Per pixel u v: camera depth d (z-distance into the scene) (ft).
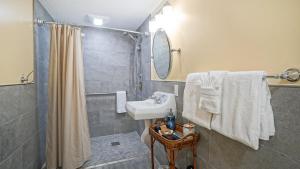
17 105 4.01
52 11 6.77
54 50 5.80
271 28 2.40
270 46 2.42
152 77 7.04
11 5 3.70
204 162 3.96
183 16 4.72
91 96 9.00
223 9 3.28
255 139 2.35
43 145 6.22
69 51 5.94
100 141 8.59
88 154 6.59
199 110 3.60
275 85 2.38
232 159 3.14
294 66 2.13
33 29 5.16
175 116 5.13
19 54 4.11
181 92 4.85
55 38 5.81
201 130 4.04
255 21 2.63
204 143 3.94
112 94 9.44
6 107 3.48
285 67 2.24
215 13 3.50
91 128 9.08
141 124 8.94
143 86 8.34
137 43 8.84
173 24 5.28
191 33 4.36
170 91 5.50
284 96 2.26
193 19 4.26
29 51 4.79
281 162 2.31
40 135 5.90
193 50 4.30
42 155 6.11
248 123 2.44
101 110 9.24
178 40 5.01
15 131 3.91
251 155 2.76
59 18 7.54
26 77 4.53
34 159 5.26
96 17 7.39
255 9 2.63
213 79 3.11
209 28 3.69
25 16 4.50
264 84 2.35
